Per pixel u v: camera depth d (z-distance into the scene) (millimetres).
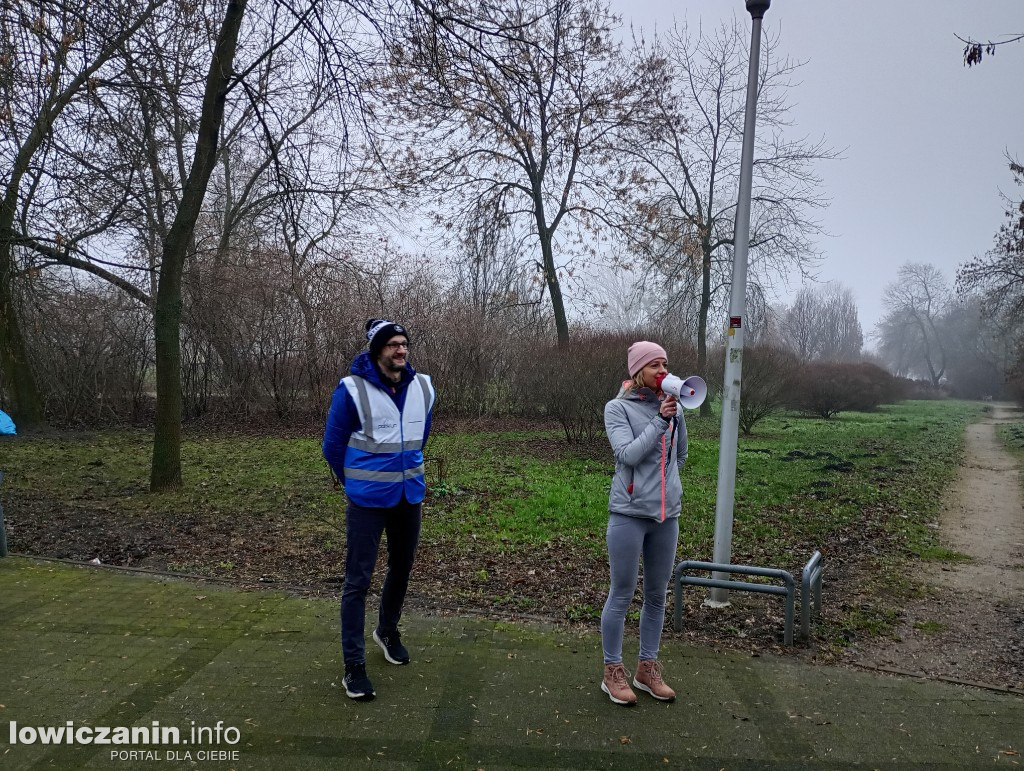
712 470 11453
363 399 3316
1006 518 8680
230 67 8086
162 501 8039
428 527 6953
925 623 4770
